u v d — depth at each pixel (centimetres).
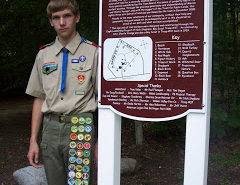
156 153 436
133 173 367
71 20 200
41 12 541
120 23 198
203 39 176
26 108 952
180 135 497
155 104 190
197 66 179
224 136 455
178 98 184
